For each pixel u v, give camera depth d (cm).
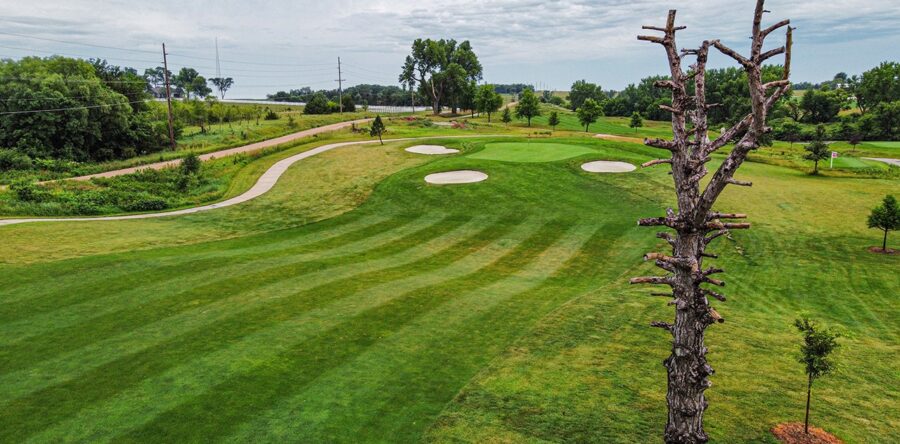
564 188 3969
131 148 6744
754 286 2270
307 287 2066
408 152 5381
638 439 1135
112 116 6544
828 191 4003
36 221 3138
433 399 1289
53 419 1147
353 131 7738
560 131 9775
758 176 4512
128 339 1547
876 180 4512
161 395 1257
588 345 1616
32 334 1560
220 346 1521
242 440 1101
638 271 2506
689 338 935
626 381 1393
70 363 1394
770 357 1562
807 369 1140
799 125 11212
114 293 1911
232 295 1938
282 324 1695
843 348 1619
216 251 2650
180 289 1980
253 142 6862
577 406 1266
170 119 6788
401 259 2638
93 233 2906
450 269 2491
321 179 4466
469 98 13850
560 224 3266
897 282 2278
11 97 5922
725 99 12088
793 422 1207
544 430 1166
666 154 5362
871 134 10119
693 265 892
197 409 1205
